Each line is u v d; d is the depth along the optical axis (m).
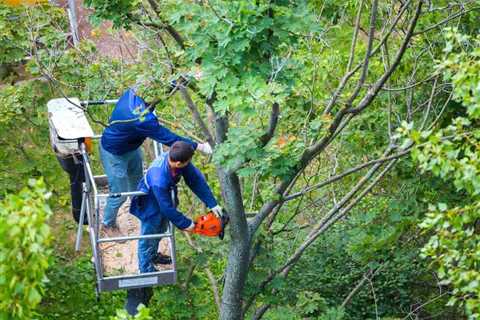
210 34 15.23
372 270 24.28
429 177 21.73
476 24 20.86
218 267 27.16
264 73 15.41
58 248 28.72
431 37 21.16
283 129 19.86
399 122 20.58
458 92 13.27
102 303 26.98
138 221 21.73
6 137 27.89
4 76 28.52
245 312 20.98
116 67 20.58
